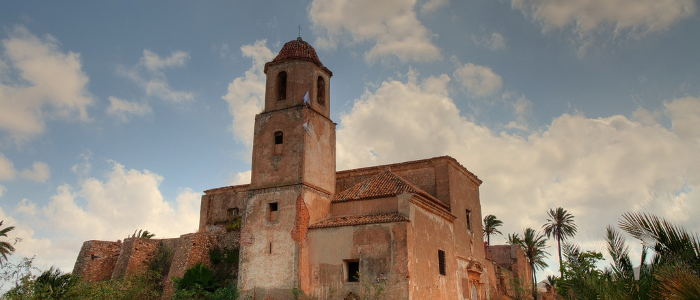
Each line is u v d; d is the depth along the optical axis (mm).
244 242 30797
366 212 30547
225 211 46094
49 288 27078
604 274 16703
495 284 43844
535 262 64125
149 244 42500
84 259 42469
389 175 33500
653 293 14086
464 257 35594
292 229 29281
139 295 32531
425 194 30531
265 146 32344
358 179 38562
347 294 27078
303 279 28312
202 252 38375
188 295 31250
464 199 38125
